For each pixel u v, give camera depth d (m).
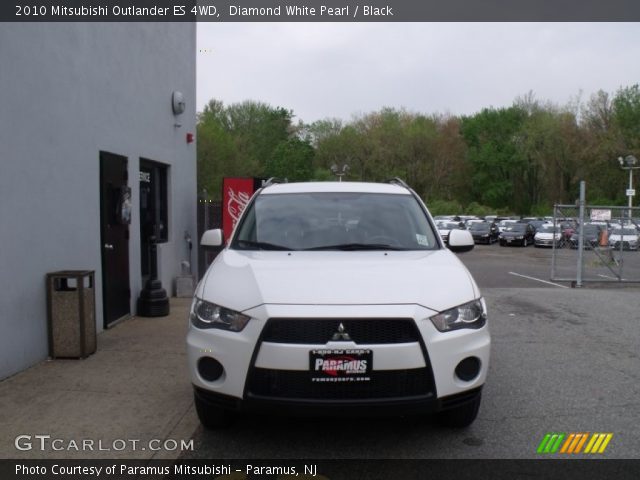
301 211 5.30
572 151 61.88
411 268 4.25
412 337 3.72
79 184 6.68
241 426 4.48
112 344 6.66
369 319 3.68
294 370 3.64
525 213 76.31
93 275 6.26
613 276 17.86
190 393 5.08
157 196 9.86
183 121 10.70
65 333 6.00
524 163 74.12
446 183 69.00
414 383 3.74
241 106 73.81
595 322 8.89
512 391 5.44
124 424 4.44
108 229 7.46
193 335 4.01
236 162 55.41
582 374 6.03
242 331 3.76
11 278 5.40
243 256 4.63
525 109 74.38
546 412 4.89
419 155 66.44
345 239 4.96
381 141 66.44
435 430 4.46
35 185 5.78
